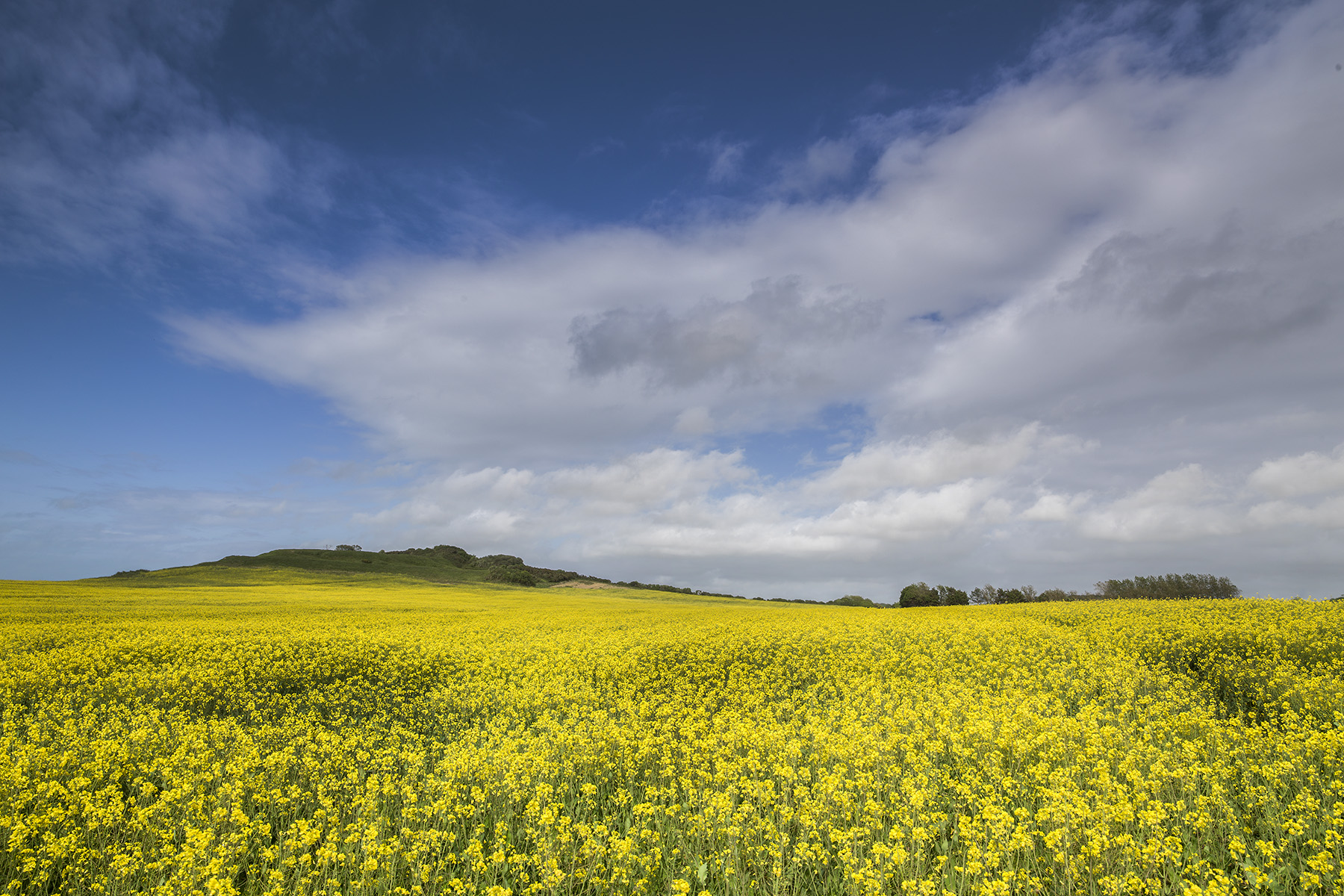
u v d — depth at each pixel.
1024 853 7.55
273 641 24.88
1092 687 15.30
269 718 15.48
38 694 16.20
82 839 8.09
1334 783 8.15
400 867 8.09
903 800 8.70
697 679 19.72
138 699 15.75
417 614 40.28
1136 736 11.28
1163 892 6.51
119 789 10.10
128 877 7.38
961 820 7.52
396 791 9.73
